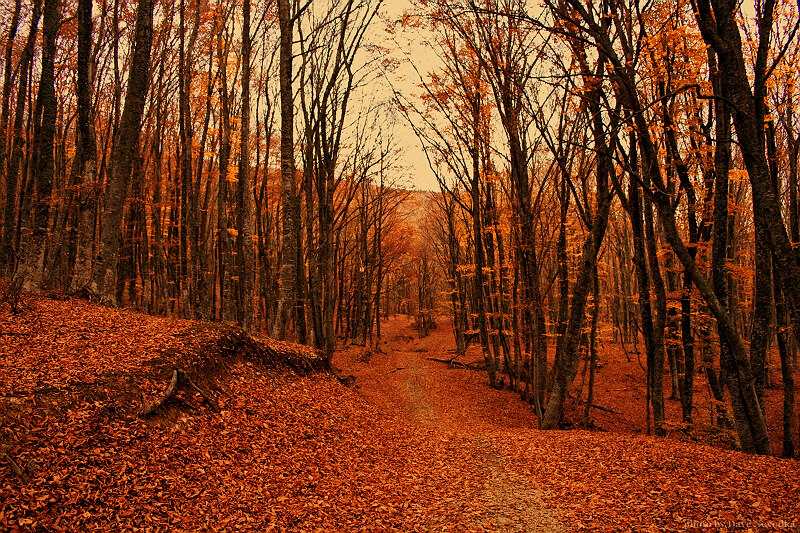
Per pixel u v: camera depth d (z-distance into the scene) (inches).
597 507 275.9
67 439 231.8
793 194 525.7
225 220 689.0
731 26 326.3
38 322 357.7
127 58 805.9
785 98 482.6
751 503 248.4
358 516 272.4
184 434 290.4
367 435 438.0
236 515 235.8
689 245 492.4
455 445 461.4
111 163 722.2
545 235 787.4
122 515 204.1
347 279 1705.2
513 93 604.7
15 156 584.1
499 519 274.7
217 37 692.1
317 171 810.8
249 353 450.0
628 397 914.7
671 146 484.7
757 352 428.5
